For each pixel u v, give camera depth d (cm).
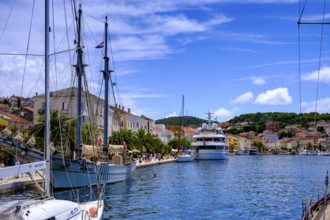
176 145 14675
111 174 4288
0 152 3600
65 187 3531
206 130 12188
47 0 1731
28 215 1343
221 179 5488
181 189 4138
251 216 2636
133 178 5259
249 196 3662
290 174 6625
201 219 2506
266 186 4600
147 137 10162
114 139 8256
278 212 2795
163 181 4984
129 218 2477
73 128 4628
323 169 8144
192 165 9175
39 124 4709
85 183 3712
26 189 3350
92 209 1889
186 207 2953
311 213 1590
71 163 3541
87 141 4744
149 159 9325
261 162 11644
